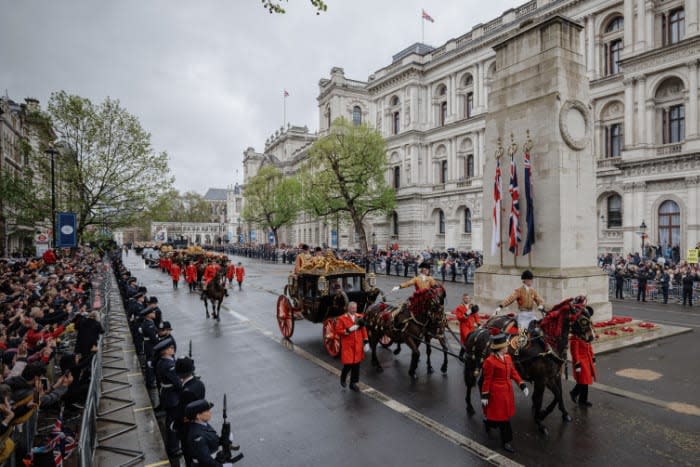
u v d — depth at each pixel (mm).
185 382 6367
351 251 51438
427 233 51969
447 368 11320
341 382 9953
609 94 35125
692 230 29625
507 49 16516
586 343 8695
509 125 16203
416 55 52281
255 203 77250
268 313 19438
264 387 10039
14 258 37750
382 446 7207
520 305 9914
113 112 31984
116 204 32406
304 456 6938
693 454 6766
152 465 6648
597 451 6902
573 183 14766
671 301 21922
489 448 7055
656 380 10047
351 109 71188
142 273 41000
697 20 29812
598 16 36156
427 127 52562
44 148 32469
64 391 7957
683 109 31234
